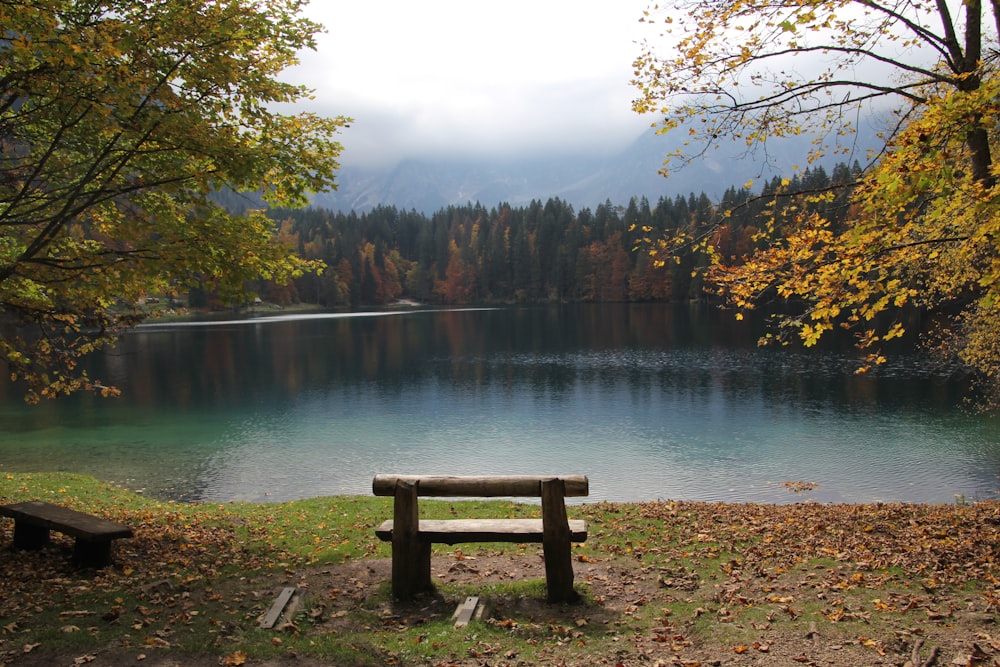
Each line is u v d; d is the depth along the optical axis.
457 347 52.69
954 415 24.66
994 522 8.76
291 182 9.27
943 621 5.41
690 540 8.65
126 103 7.16
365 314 104.19
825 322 7.30
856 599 6.00
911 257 7.39
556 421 25.66
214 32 7.53
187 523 10.13
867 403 27.09
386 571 7.26
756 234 7.67
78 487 13.86
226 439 23.34
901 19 7.12
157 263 8.01
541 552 8.08
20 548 7.41
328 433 24.19
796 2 6.63
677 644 5.21
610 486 17.53
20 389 33.62
